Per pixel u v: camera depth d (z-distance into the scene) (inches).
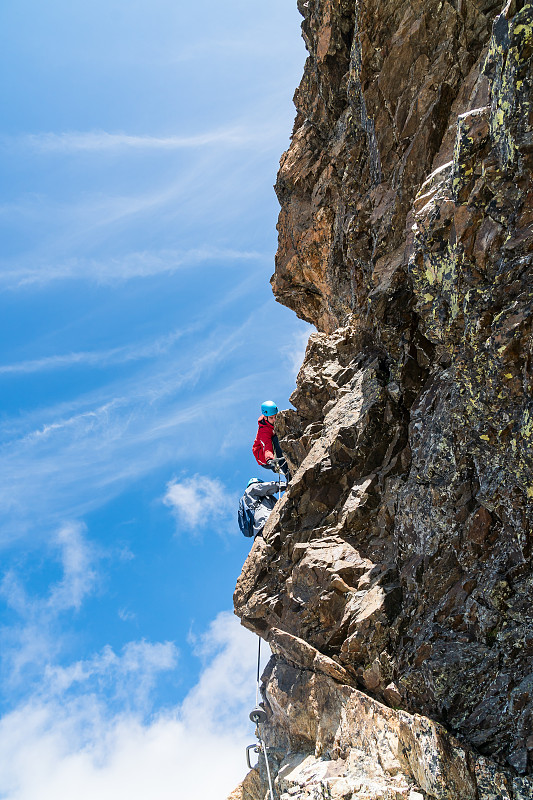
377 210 318.0
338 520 311.9
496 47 205.9
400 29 311.0
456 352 240.5
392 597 261.1
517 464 212.7
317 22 425.1
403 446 304.0
